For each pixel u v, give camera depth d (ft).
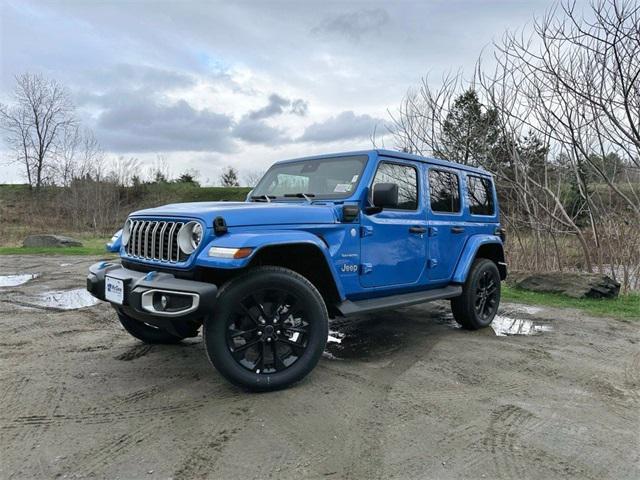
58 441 8.79
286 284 10.98
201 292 9.87
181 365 13.00
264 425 9.50
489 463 8.28
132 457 8.26
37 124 140.97
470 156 35.24
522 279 26.81
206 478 7.68
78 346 14.82
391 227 14.14
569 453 8.68
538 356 14.49
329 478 7.74
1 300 22.50
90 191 97.04
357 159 14.15
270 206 11.70
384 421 9.81
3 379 11.89
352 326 18.16
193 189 145.18
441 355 14.42
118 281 11.30
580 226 33.09
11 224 96.02
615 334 17.54
